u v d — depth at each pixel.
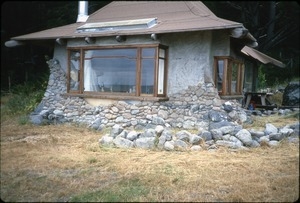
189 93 7.32
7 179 3.74
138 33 7.08
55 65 8.99
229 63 7.77
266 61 9.55
